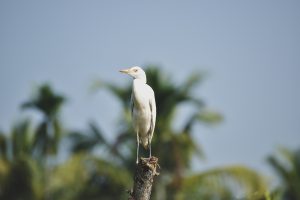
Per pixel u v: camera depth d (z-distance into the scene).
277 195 14.84
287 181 24.95
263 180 20.83
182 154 24.48
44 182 26.34
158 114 24.31
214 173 21.25
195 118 24.77
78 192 25.86
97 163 23.28
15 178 26.61
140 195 12.11
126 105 25.44
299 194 24.70
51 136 27.56
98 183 25.73
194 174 21.94
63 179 23.45
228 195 21.44
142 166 12.14
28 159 25.84
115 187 25.52
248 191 20.61
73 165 23.08
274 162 25.19
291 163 24.66
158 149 24.28
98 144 26.08
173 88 24.45
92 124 26.27
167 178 24.48
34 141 27.75
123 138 24.34
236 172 20.98
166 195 24.02
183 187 22.11
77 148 26.25
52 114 27.64
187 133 24.92
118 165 24.56
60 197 26.20
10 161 26.84
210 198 22.09
